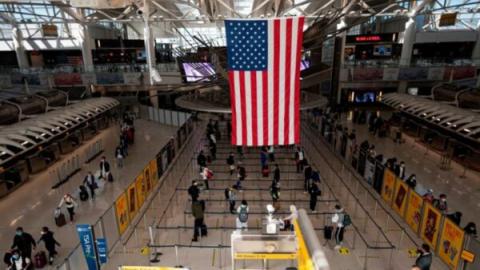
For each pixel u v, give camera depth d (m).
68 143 20.83
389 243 9.34
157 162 15.04
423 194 12.70
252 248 5.91
